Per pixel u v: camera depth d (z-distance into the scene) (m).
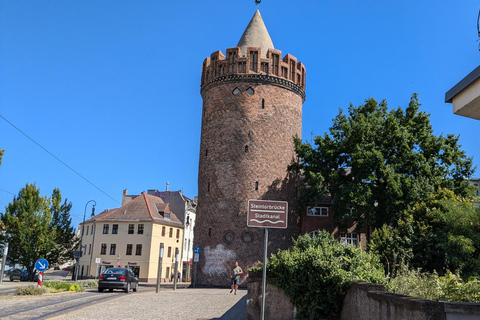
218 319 15.29
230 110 44.22
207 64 47.47
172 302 21.20
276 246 42.12
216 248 41.81
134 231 69.25
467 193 36.59
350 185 34.97
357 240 45.38
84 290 29.17
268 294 14.06
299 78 47.41
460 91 6.77
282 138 44.50
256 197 42.50
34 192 55.69
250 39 48.06
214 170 43.66
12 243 53.78
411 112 38.03
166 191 82.31
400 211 33.69
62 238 57.09
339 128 39.78
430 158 36.72
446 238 24.62
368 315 9.90
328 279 12.39
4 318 14.46
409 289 11.07
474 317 6.60
